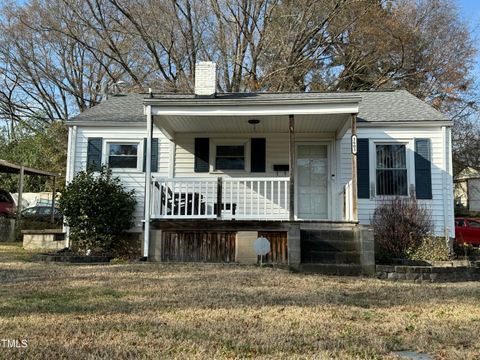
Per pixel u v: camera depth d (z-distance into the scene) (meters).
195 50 23.52
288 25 22.73
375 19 23.41
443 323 4.54
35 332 3.88
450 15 24.67
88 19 23.05
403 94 13.55
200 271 7.77
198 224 9.36
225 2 23.09
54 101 27.77
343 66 25.20
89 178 10.70
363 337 3.95
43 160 24.02
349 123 10.09
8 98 26.83
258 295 5.77
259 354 3.42
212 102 9.41
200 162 11.68
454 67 24.30
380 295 6.09
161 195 9.73
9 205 18.62
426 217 10.55
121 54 24.12
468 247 11.55
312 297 5.73
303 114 9.43
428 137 11.34
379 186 11.29
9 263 8.89
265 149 11.70
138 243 11.20
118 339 3.71
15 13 24.97
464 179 33.31
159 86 23.30
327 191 11.49
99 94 26.98
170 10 22.62
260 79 23.42
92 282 6.53
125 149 11.79
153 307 4.95
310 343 3.73
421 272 8.12
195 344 3.62
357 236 8.87
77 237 10.49
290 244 8.59
